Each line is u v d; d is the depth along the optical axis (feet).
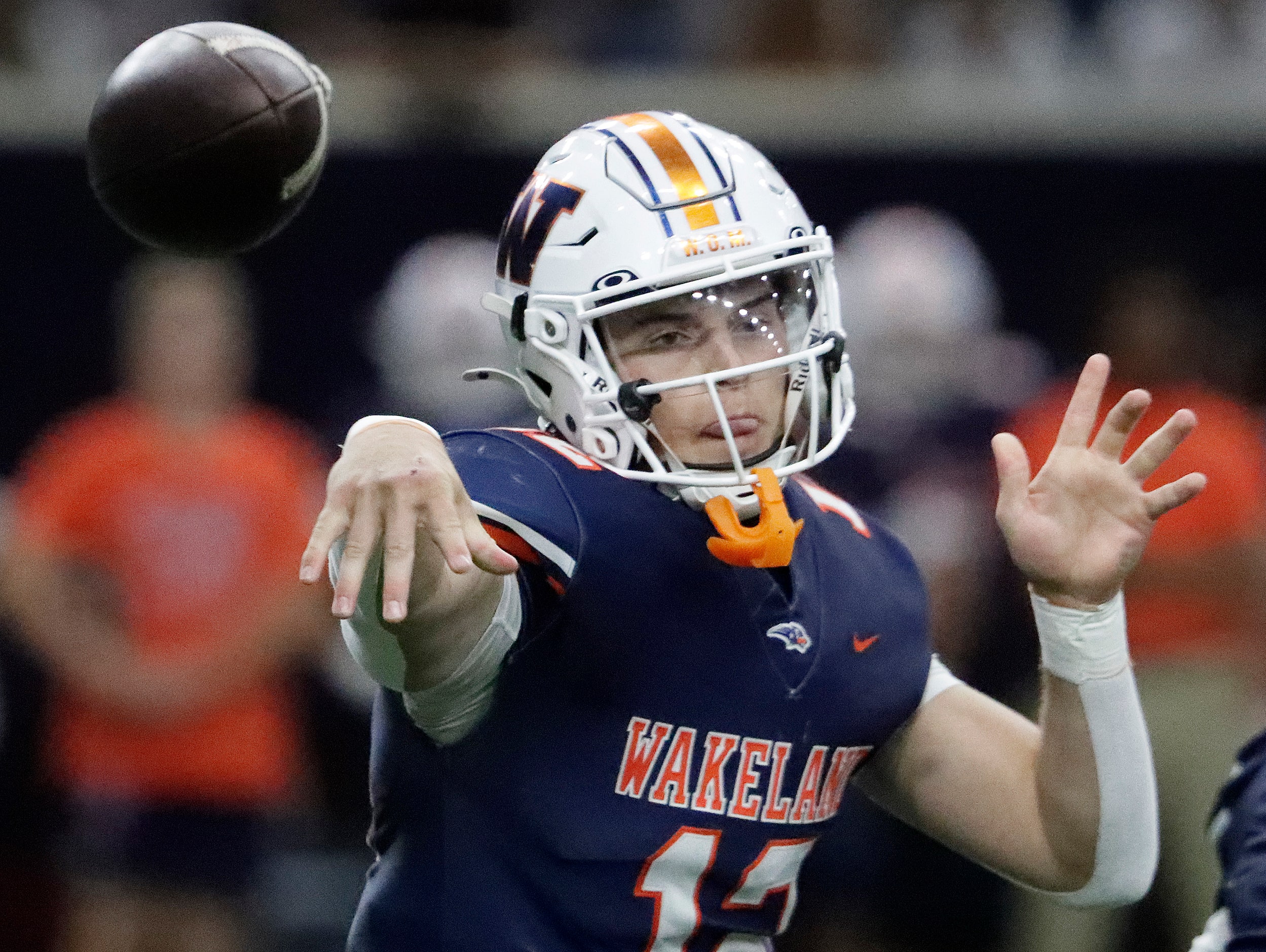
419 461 22.27
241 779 54.90
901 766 28.86
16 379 65.26
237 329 62.85
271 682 55.67
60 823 62.23
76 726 55.31
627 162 27.02
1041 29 78.02
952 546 59.06
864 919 62.34
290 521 56.24
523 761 25.57
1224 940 28.53
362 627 23.26
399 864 26.63
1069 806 27.78
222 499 55.52
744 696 26.12
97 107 26.30
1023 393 62.64
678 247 26.40
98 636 54.95
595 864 25.64
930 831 29.27
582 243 26.81
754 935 27.14
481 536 22.04
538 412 29.07
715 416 26.35
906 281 60.95
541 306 27.17
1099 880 28.25
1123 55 78.02
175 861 54.49
